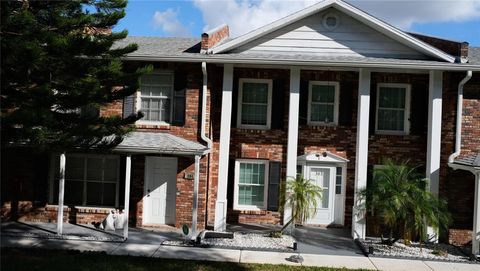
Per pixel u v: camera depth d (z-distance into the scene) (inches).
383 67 566.3
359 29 595.5
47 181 606.9
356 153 593.6
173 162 606.2
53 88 450.6
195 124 593.3
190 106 593.3
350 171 626.2
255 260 463.8
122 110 600.1
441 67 549.0
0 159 598.5
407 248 529.7
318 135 629.0
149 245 507.8
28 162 603.2
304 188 546.0
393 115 624.7
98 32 519.2
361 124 580.7
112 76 471.2
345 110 624.7
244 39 592.7
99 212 597.6
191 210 590.9
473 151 568.7
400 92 624.4
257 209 634.2
